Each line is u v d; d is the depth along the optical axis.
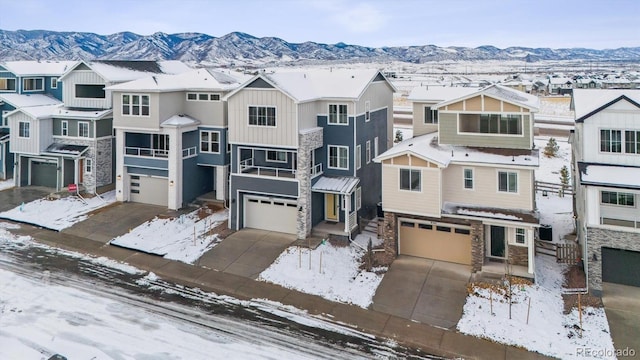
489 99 22.48
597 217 18.88
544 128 53.56
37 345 14.97
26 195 32.78
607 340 15.82
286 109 25.06
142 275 20.97
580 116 20.67
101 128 33.34
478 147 22.91
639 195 20.75
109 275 20.88
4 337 15.41
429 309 18.11
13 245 24.30
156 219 28.08
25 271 20.98
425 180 21.45
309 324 16.97
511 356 15.10
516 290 18.95
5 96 36.91
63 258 22.72
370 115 29.06
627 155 19.98
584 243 20.34
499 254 21.86
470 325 16.91
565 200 32.09
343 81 28.45
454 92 28.73
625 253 19.62
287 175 26.83
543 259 22.42
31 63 41.22
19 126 33.84
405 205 21.98
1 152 37.22
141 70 37.66
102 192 33.56
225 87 30.14
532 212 20.62
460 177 21.94
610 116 20.14
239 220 26.88
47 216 28.69
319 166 26.91
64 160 33.94
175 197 29.67
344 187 25.38
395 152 21.80
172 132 29.41
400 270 21.50
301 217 25.25
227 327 16.53
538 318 17.20
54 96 40.66
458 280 20.34
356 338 16.08
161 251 23.58
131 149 31.78
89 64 34.09
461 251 22.19
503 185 21.25
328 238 25.33
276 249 23.91
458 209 21.39
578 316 17.41
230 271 21.52
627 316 17.27
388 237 22.53
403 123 58.59
